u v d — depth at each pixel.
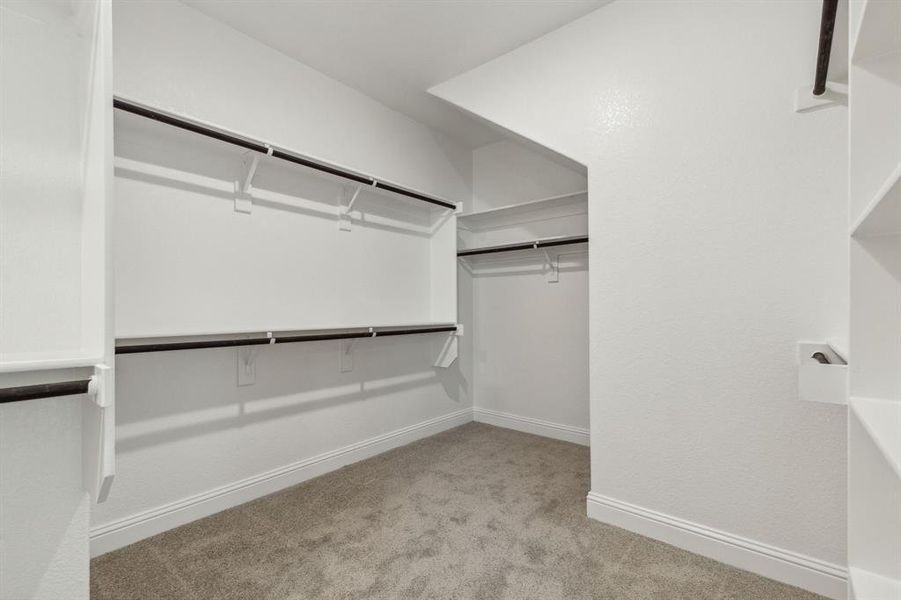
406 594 1.52
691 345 1.81
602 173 2.06
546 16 2.13
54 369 0.99
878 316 0.89
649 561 1.72
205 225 2.08
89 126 1.06
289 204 2.42
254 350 2.23
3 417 0.98
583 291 3.16
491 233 3.68
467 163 3.78
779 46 1.63
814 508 1.55
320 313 2.58
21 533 1.00
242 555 1.74
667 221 1.88
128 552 1.75
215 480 2.11
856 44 0.84
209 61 2.10
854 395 0.90
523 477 2.53
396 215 3.10
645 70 1.94
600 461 2.05
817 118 1.55
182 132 1.90
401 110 3.09
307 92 2.53
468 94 2.60
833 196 1.53
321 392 2.60
